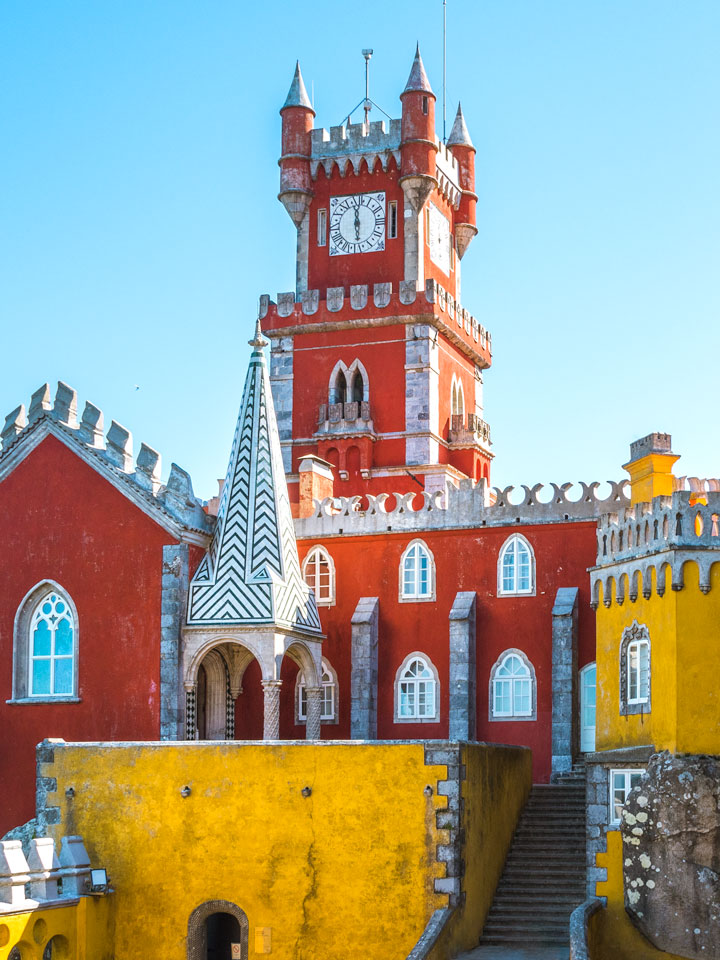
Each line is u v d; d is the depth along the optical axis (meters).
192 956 42.00
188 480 56.25
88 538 56.62
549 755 56.78
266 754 42.53
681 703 40.03
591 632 56.84
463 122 91.88
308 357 83.31
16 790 56.09
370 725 58.88
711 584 40.56
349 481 81.00
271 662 53.12
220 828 42.47
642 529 42.81
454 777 41.06
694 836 39.03
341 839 41.62
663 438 48.41
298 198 84.94
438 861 40.78
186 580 55.31
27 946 39.56
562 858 47.28
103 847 43.12
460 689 57.50
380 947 40.78
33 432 58.12
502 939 42.56
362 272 83.75
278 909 41.69
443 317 82.69
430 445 80.75
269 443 56.91
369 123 84.62
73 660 56.09
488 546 59.03
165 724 54.03
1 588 57.62
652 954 39.91
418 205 83.25
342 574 61.06
